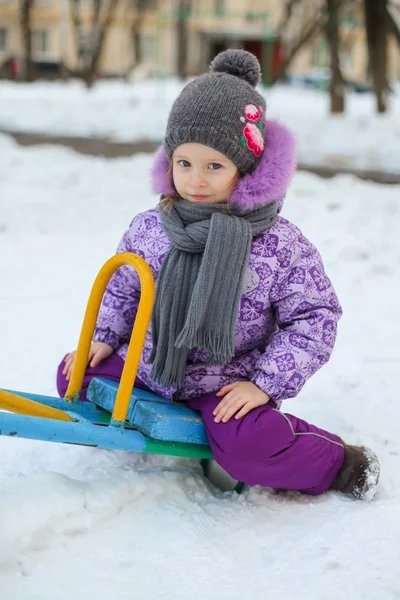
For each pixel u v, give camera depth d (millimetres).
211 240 1996
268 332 2197
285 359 2066
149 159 8258
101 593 1653
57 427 1844
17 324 3525
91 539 1852
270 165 2061
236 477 2068
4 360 3100
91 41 23047
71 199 6270
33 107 14906
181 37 23922
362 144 11188
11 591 1630
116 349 2334
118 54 32594
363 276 4531
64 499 1882
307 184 6973
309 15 26094
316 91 27562
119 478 2066
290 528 1979
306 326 2094
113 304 2287
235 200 2059
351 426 2590
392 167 9453
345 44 29594
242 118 2047
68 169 7387
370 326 3725
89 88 20875
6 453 2279
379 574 1748
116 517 1951
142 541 1869
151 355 2119
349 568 1780
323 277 2133
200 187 2064
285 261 2094
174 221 2088
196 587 1708
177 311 2049
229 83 2082
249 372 2180
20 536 1770
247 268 2062
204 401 2135
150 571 1751
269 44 18578
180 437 2053
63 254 4773
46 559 1757
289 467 2039
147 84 24516
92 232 5379
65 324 3570
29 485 1896
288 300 2111
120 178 7215
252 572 1787
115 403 1988
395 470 2281
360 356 3299
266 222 2092
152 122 13570
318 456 2074
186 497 2119
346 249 4961
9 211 5695
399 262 4816
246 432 1997
